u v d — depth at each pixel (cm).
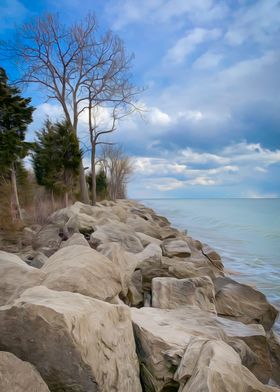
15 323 289
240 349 437
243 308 645
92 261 513
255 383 298
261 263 1266
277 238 1939
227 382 282
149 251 838
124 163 5519
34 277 479
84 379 284
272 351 532
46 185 2180
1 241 1091
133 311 480
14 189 1441
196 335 429
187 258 1098
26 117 1430
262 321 640
